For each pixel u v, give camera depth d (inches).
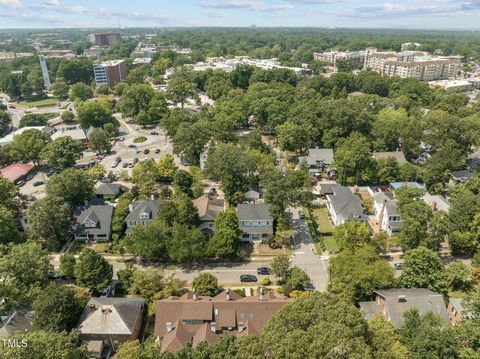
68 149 4938.5
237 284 2871.6
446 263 3095.5
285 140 5172.2
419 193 3494.1
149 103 7066.9
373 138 5334.6
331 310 1581.0
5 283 2370.8
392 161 4434.1
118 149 5846.5
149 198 3981.3
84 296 2544.3
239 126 6815.9
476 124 4827.8
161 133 6604.3
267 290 2709.2
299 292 2657.5
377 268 2498.8
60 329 2170.3
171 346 2047.2
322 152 4997.5
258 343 1531.7
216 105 7096.5
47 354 1674.5
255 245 3408.0
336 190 4079.7
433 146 4980.3
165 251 3088.1
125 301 2418.8
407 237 3026.6
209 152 4699.8
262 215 3457.2
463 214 3193.9
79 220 3481.8
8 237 3095.5
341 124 5310.0
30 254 2650.1
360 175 4434.1
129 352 1829.5
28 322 2234.3
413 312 2065.7
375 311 2332.7
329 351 1350.9
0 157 5123.0
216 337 2153.1
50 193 3649.1
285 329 1568.7
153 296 2583.7
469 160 4849.9
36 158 5132.9
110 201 4030.5
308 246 3393.2
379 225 3695.9
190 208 3304.6
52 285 2342.5
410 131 5034.5
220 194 4350.4
